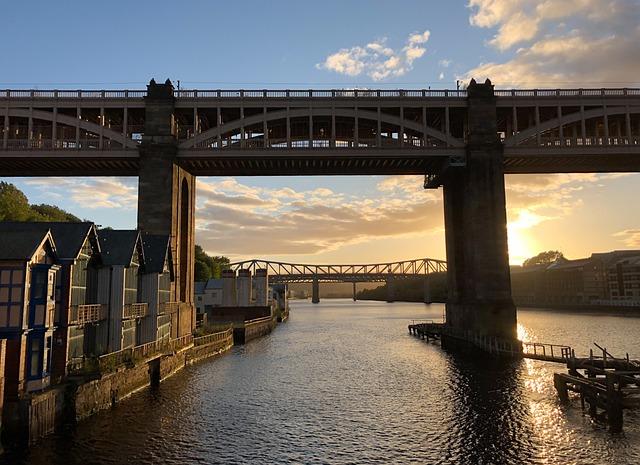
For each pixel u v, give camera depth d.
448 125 64.81
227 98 64.19
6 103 62.22
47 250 28.31
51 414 26.08
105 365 31.20
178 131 67.88
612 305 150.88
